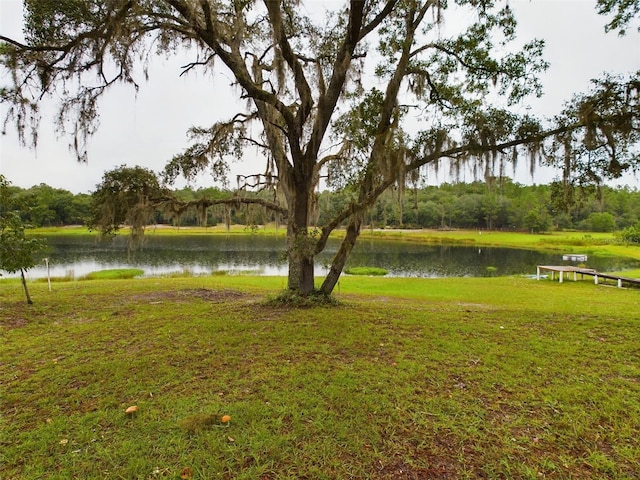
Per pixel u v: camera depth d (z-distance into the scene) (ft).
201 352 15.46
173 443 8.99
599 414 10.37
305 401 10.98
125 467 8.14
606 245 127.85
